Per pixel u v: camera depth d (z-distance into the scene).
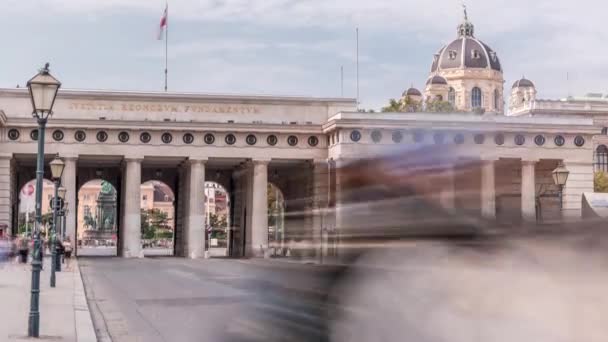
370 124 98.31
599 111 164.00
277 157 106.31
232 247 111.88
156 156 104.75
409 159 6.02
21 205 121.12
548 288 4.63
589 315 4.42
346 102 110.94
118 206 120.25
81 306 28.94
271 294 9.00
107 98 106.25
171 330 21.33
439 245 5.57
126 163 104.12
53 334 20.64
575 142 106.75
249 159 106.06
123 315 26.52
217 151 105.62
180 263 79.69
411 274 5.82
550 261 4.66
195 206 104.62
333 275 7.10
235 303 26.17
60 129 102.06
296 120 110.38
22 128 101.06
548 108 164.25
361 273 6.55
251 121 109.38
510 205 5.44
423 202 5.80
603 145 163.00
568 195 106.12
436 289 5.55
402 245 5.93
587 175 106.94
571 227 4.65
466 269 5.28
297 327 8.01
